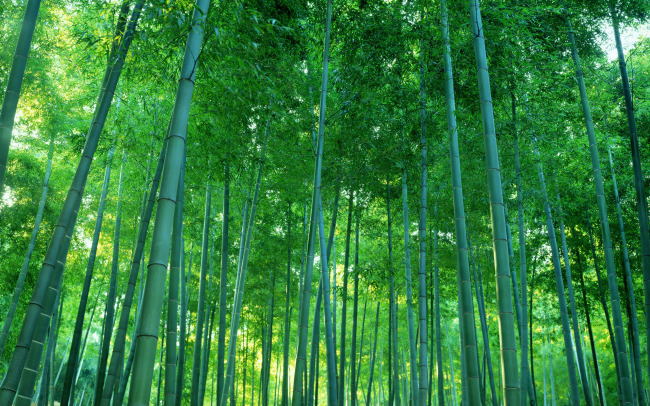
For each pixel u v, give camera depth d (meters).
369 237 10.91
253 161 7.59
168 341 5.39
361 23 7.08
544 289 12.45
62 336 18.33
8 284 9.64
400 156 7.68
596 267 10.67
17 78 4.44
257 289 12.56
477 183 8.60
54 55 7.91
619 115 9.55
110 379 6.69
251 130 7.65
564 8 7.45
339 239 13.30
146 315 3.25
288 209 11.50
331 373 7.13
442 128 7.40
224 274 8.62
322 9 7.21
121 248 11.50
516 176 8.07
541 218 10.38
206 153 7.05
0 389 3.99
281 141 8.11
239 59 5.08
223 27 4.57
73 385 13.09
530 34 6.48
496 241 4.29
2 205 9.36
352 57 7.32
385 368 22.28
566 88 8.45
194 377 8.61
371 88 7.31
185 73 3.71
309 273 5.74
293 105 7.48
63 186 10.33
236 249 11.96
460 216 5.36
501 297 4.14
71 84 8.66
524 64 6.97
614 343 10.87
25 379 4.71
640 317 11.97
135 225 10.73
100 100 5.20
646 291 6.65
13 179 9.28
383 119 7.67
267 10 6.60
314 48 7.69
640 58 9.42
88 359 21.30
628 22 7.46
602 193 7.96
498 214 4.34
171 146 3.53
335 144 7.86
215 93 6.18
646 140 9.48
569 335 8.52
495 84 7.13
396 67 7.29
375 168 8.03
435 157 8.09
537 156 8.44
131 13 5.12
